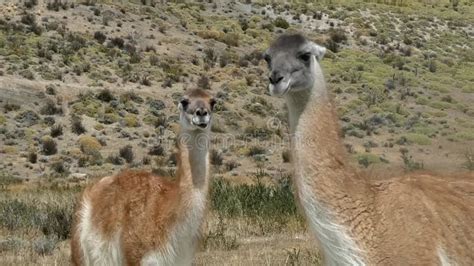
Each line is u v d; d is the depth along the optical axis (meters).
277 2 97.00
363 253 5.36
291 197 16.44
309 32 88.75
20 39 63.59
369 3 103.19
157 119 53.34
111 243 8.70
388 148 48.25
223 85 63.84
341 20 93.88
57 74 57.91
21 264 11.71
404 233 5.41
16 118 50.12
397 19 98.31
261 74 69.19
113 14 74.50
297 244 12.97
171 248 8.30
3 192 24.34
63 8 73.00
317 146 5.42
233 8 91.81
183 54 70.75
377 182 5.81
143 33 72.94
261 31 84.00
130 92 57.31
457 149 45.75
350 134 52.41
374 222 5.42
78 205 9.24
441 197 5.71
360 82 68.00
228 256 11.86
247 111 57.84
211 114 8.45
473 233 5.59
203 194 8.32
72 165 43.91
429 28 96.75
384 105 60.69
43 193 22.62
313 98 5.46
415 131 52.62
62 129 49.56
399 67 76.88
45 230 14.89
